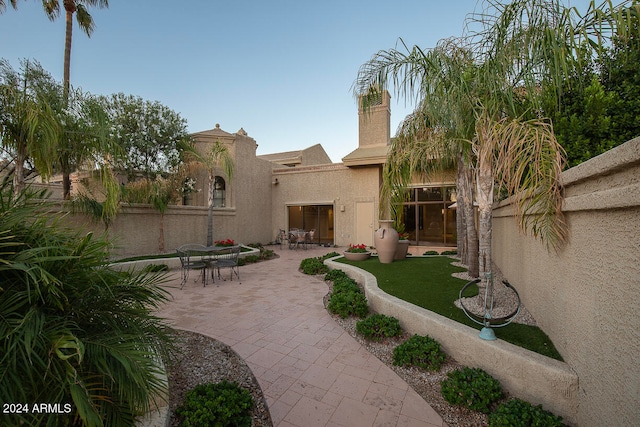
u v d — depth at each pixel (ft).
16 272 5.96
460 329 11.71
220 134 51.78
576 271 8.36
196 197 50.78
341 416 8.96
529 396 9.00
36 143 19.62
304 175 57.82
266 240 59.00
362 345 13.91
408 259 32.07
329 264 30.73
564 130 13.58
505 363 9.70
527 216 12.10
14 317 5.50
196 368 11.74
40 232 6.78
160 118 46.29
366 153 51.34
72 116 22.94
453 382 9.75
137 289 7.84
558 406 8.35
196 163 40.91
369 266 27.40
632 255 5.74
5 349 5.02
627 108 12.50
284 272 31.68
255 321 17.02
